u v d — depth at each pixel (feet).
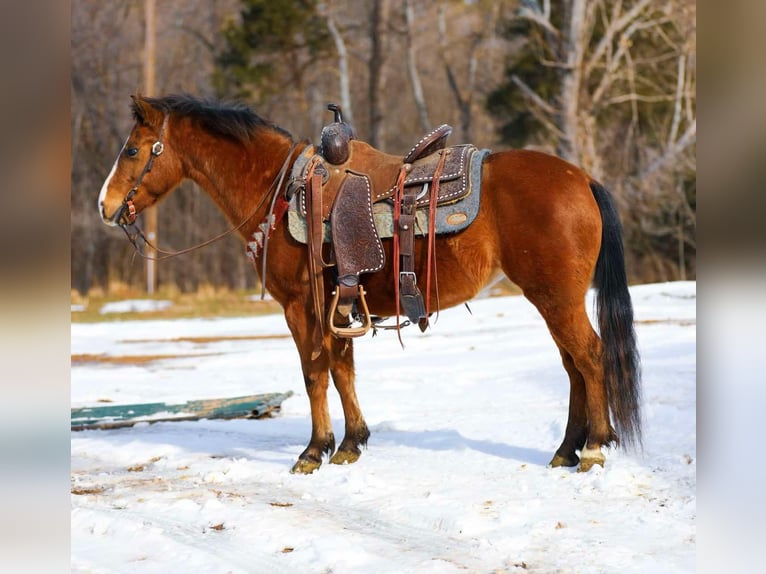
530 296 16.94
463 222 16.94
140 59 106.52
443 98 110.63
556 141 85.20
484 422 22.88
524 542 13.71
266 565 13.39
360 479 17.61
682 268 76.95
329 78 109.91
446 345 39.34
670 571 12.32
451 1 104.42
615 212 17.16
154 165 20.03
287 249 18.48
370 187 17.84
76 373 36.58
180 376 34.63
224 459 20.38
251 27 92.27
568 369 17.99
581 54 77.87
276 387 30.68
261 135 19.65
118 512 16.37
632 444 17.06
